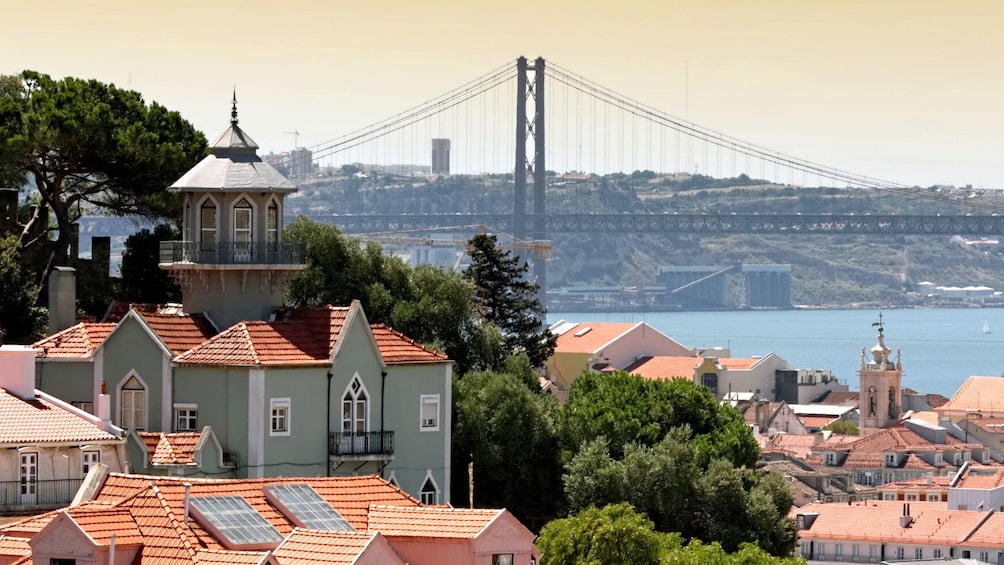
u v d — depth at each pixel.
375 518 164.75
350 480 172.75
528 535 160.88
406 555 160.00
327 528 162.75
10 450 194.25
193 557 151.12
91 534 151.75
